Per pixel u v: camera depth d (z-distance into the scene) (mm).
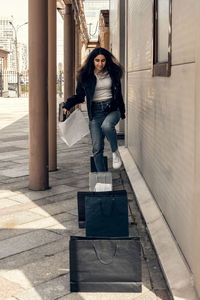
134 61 6266
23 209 4328
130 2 6918
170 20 3104
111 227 3189
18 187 5238
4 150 8273
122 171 6199
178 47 2863
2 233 3639
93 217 3186
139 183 4984
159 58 3918
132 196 4824
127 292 2578
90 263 2564
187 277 2514
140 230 3721
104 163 5055
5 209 4328
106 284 2574
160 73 3588
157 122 3932
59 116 4797
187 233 2654
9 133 11211
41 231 3688
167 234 3217
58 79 39312
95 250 2559
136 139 6035
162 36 3725
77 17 15688
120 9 9461
